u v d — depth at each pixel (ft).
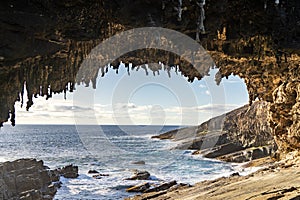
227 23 29.09
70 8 24.81
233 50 36.06
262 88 68.39
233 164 109.19
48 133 368.07
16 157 150.41
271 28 29.76
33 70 30.01
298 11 26.78
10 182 61.16
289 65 47.34
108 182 67.26
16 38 24.82
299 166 62.64
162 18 24.72
